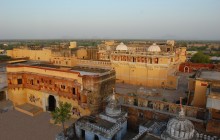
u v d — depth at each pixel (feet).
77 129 89.61
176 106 94.84
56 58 222.07
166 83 179.42
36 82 132.57
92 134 83.51
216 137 67.67
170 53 185.26
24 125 111.14
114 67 200.34
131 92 161.99
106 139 78.54
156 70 181.68
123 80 199.31
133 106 104.53
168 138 66.13
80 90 110.01
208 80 96.53
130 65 191.62
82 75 109.19
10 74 134.62
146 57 182.80
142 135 69.36
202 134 69.87
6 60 192.75
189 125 65.98
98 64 204.74
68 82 115.96
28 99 140.36
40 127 108.88
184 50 283.38
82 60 211.20
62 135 88.07
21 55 242.78
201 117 89.66
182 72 251.60
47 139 96.17
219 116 82.48
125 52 193.67
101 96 112.37
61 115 90.38
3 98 149.07
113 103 91.30
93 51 257.14
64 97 120.57
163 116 94.48
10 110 132.16
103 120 89.61
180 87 182.70
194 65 247.91
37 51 231.71
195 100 101.76
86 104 107.96
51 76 123.54
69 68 135.95
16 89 136.15
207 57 296.51
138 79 191.62
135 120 103.35
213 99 80.69
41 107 133.08
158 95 154.20
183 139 64.08
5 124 112.06
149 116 98.73
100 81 109.81
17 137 97.96
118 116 90.58
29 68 135.54
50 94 126.21
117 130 85.20
